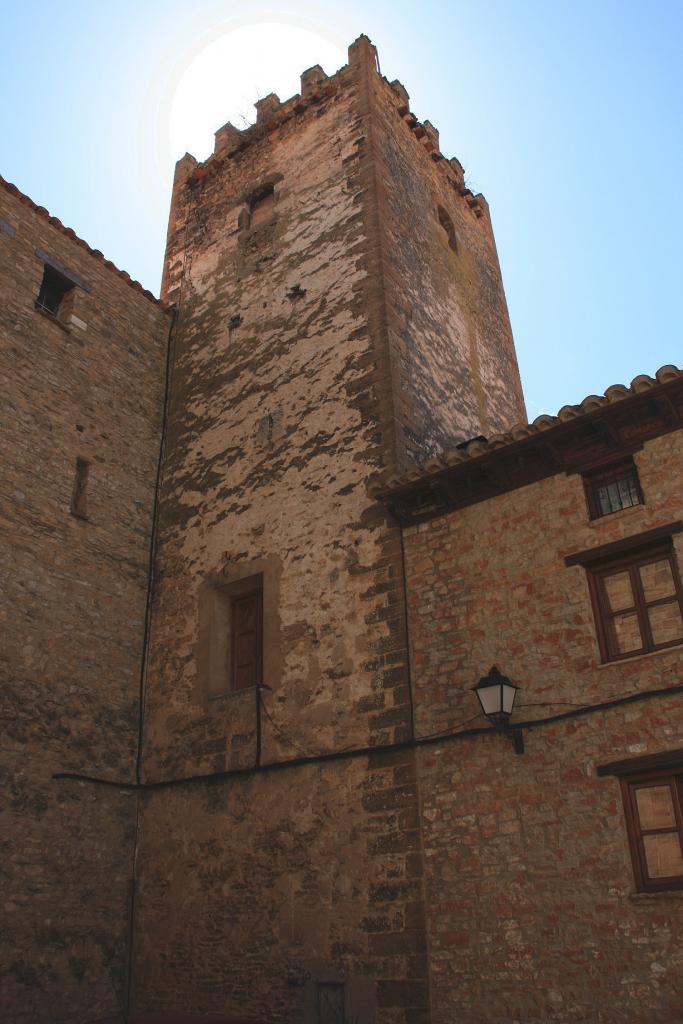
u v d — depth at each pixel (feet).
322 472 43.04
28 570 40.32
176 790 40.37
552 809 30.32
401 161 56.65
